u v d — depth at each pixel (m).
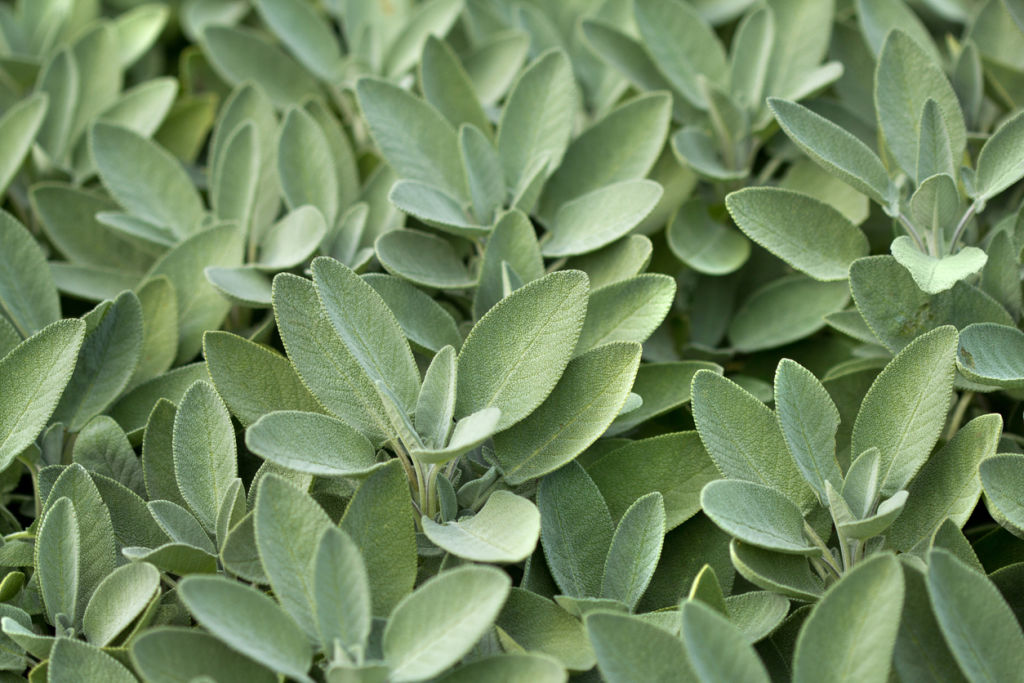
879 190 0.97
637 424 0.98
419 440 0.90
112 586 0.90
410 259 1.00
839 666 0.86
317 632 0.87
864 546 0.92
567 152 1.05
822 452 0.92
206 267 1.00
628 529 0.91
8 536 0.94
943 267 0.94
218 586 0.85
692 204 1.06
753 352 1.06
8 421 0.93
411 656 0.85
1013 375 0.93
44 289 1.00
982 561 0.94
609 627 0.86
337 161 1.07
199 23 1.23
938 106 0.97
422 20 1.15
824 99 1.09
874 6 1.09
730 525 0.89
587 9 1.18
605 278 1.00
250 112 1.09
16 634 0.89
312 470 0.89
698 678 0.85
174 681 0.86
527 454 0.93
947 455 0.92
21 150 1.05
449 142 1.04
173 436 0.93
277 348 1.03
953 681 0.88
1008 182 0.96
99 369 0.98
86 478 0.92
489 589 0.85
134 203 1.06
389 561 0.89
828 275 0.97
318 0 1.28
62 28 1.20
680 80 1.09
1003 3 1.03
